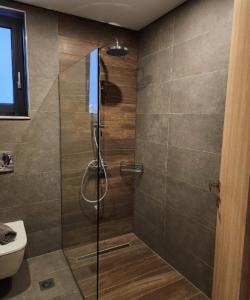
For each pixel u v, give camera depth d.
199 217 1.72
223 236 1.26
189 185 1.79
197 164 1.71
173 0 1.71
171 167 1.98
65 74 1.81
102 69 2.18
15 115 1.95
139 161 2.42
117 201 2.47
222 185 1.27
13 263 1.56
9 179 1.93
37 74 1.91
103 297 1.69
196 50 1.65
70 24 1.98
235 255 1.14
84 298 1.59
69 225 1.98
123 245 2.38
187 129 1.78
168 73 1.94
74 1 1.75
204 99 1.61
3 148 1.87
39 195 2.07
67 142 1.91
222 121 1.49
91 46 2.09
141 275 1.94
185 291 1.76
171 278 1.90
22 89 1.96
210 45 1.54
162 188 2.11
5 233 1.62
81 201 1.67
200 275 1.74
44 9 1.87
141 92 2.32
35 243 2.12
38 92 1.94
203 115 1.63
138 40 2.32
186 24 1.73
